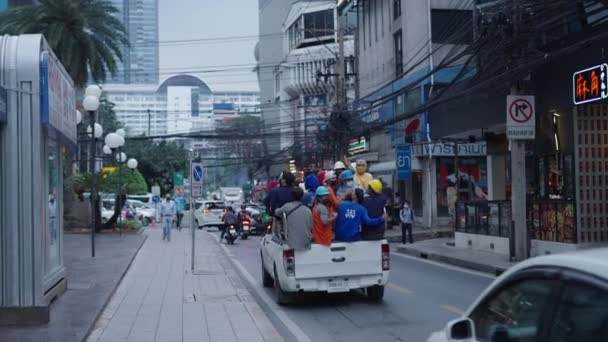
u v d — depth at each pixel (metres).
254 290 17.06
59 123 13.40
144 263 23.56
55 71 12.92
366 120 46.69
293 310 14.12
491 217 24.95
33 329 11.26
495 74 21.50
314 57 73.81
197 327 12.31
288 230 13.84
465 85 24.66
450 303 14.62
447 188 39.47
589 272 3.77
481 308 4.88
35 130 11.74
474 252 25.19
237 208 49.41
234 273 20.88
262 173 90.50
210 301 15.20
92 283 17.12
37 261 11.77
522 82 21.48
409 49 39.41
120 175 38.06
